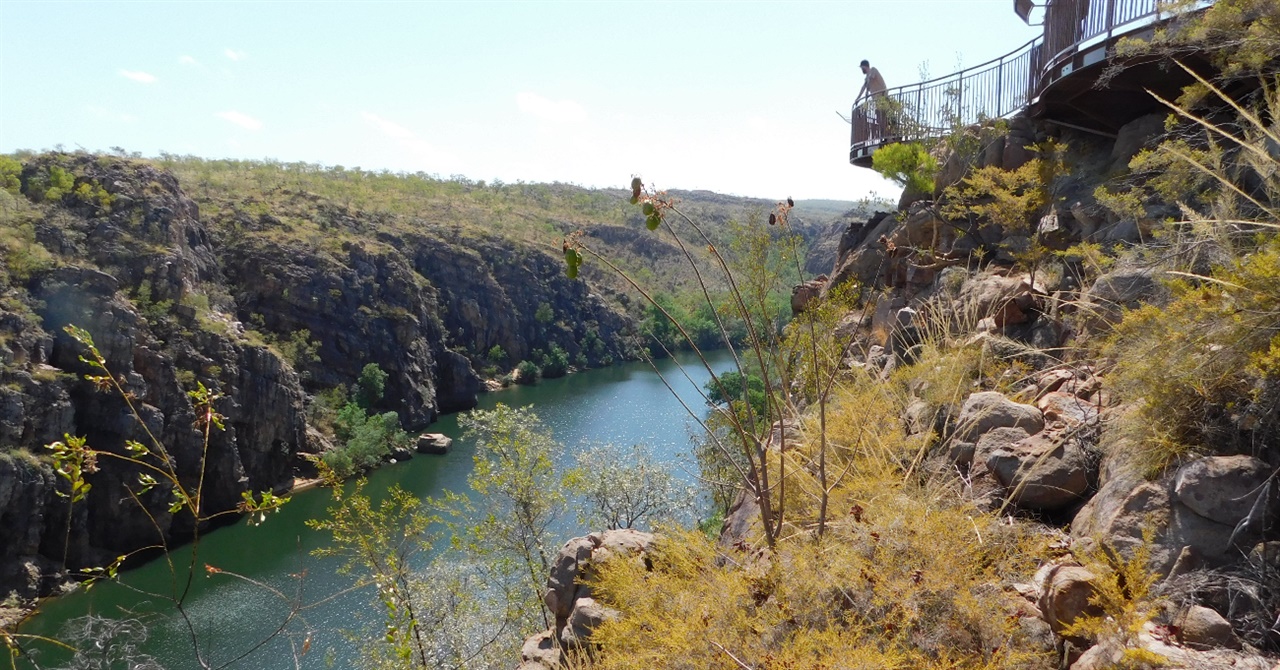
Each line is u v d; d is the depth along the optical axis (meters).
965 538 3.67
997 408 4.83
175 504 4.38
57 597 33.66
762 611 3.54
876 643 3.10
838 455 5.52
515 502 17.69
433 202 133.75
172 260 60.44
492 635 15.91
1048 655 2.95
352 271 81.44
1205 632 2.71
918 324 7.86
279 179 109.12
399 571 11.08
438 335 89.44
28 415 42.56
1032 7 10.09
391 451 59.12
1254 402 3.32
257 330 73.44
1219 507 3.12
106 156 67.31
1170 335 3.71
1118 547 3.26
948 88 11.60
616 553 5.05
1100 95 8.54
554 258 118.25
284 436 57.44
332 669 25.09
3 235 52.06
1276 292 3.41
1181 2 6.27
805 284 11.55
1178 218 5.90
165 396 50.09
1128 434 3.78
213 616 30.09
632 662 3.64
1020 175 7.89
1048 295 6.88
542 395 86.19
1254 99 5.81
